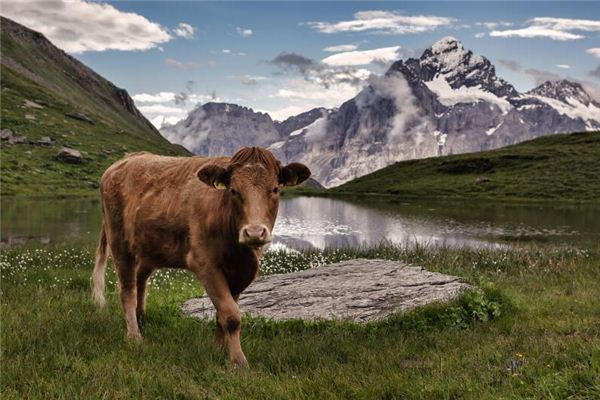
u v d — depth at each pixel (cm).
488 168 13375
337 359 797
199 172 720
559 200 9862
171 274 1725
